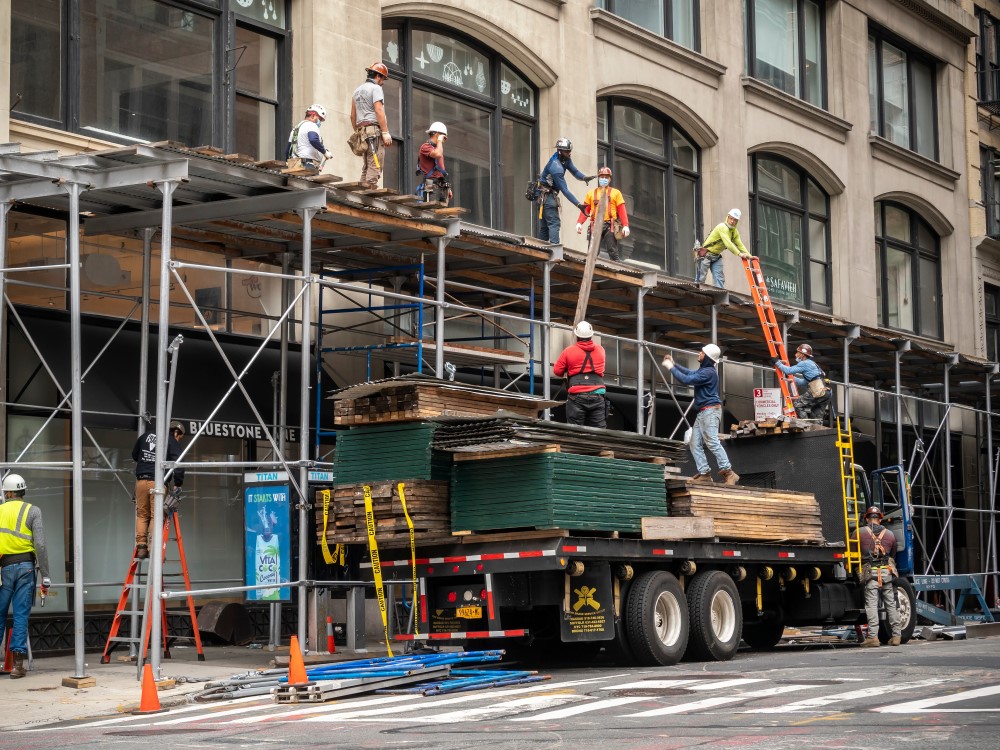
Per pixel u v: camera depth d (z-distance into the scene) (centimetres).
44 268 1491
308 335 1600
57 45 1802
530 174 2566
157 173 1480
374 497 1497
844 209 3338
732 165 2973
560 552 1437
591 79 2633
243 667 1555
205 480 1920
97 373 1773
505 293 2069
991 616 2520
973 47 3953
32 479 1722
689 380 1912
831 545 1914
